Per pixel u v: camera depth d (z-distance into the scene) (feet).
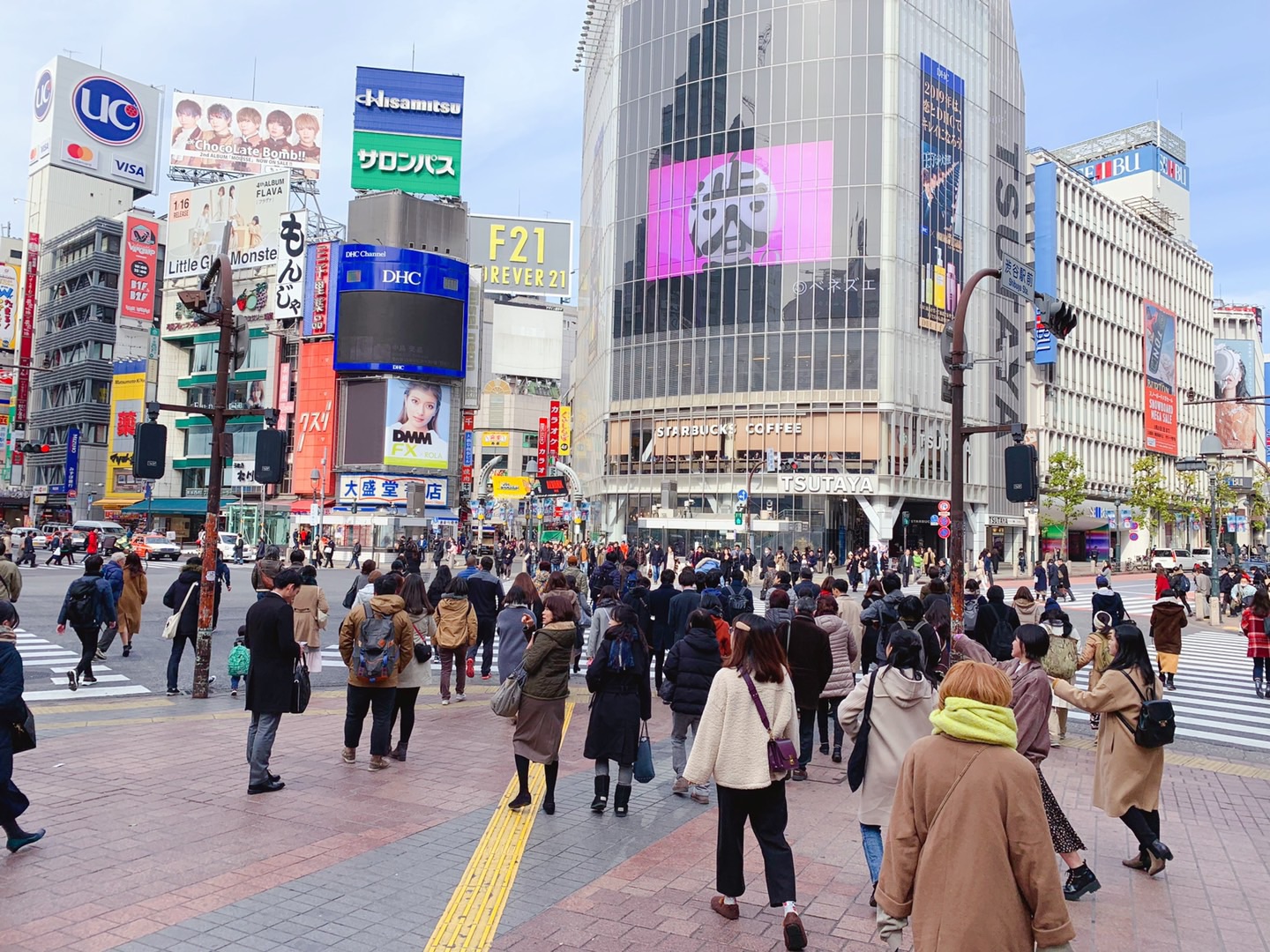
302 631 41.68
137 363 224.74
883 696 17.56
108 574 50.01
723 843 17.01
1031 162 235.40
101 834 20.88
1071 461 203.62
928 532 190.19
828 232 173.27
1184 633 86.07
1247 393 329.11
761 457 174.81
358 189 205.46
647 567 130.00
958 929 9.85
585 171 248.52
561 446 258.78
